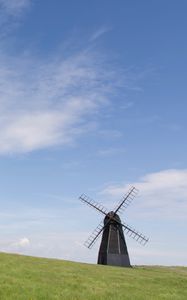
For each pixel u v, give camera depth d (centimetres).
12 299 3512
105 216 8144
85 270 5588
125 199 8406
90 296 4006
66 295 3916
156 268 8150
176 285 5397
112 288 4559
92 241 8094
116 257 7825
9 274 4522
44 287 4112
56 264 5756
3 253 6181
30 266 5238
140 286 4938
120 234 8019
